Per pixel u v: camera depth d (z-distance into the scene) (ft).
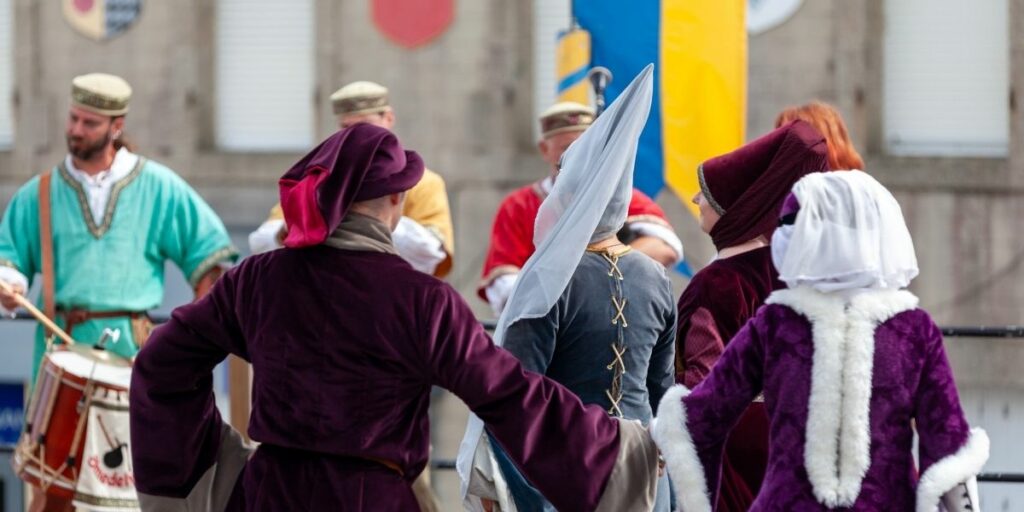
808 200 20.93
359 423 20.35
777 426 20.65
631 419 23.18
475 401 20.51
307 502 20.31
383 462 20.51
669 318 23.98
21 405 66.85
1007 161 65.51
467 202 68.59
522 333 22.70
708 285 24.16
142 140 71.67
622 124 23.38
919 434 20.34
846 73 65.92
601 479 20.88
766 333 20.94
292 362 20.48
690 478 21.02
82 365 29.25
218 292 21.34
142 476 21.80
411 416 20.72
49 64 72.33
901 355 20.36
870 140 66.13
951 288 65.87
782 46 66.13
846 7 65.92
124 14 71.72
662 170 36.94
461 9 68.54
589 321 23.11
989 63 65.92
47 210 32.17
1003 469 64.34
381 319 20.42
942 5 65.92
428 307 20.51
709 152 36.81
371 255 20.77
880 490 20.10
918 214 65.82
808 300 20.74
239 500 21.49
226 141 71.61
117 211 32.22
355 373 20.36
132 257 32.24
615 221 23.67
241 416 32.96
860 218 20.68
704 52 36.70
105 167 32.37
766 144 24.71
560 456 20.70
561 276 22.72
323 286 20.56
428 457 21.06
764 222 24.59
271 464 20.66
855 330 20.45
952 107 66.13
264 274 20.94
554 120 34.22
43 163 72.33
